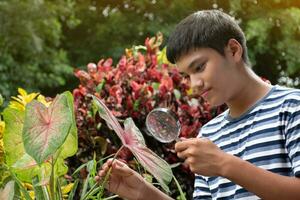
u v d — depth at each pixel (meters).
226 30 1.80
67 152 1.57
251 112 1.81
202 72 1.77
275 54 10.48
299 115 1.71
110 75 2.75
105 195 2.46
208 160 1.61
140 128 2.69
